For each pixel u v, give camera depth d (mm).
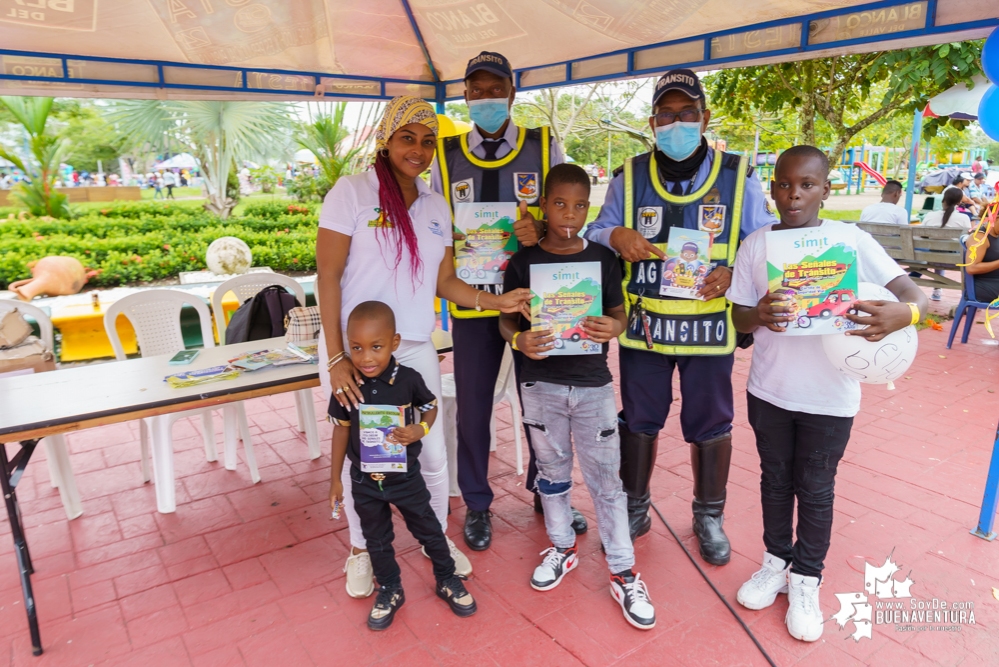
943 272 10117
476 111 2697
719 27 3445
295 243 11008
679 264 2529
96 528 3164
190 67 4367
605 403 2461
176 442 4199
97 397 2541
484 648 2301
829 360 2125
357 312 2182
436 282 2584
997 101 3545
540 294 2369
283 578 2748
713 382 2674
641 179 2609
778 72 7066
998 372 5293
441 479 2666
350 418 2326
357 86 5031
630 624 2395
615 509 2508
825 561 2762
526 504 3336
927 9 2707
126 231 11422
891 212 7785
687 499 3338
